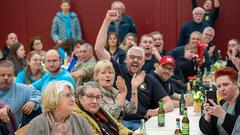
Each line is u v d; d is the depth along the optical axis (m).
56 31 11.54
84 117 4.23
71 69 7.52
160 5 11.48
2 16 12.18
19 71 8.14
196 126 4.81
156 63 7.20
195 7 11.09
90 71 6.69
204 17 10.95
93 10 11.73
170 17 11.46
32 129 3.65
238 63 7.14
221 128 4.32
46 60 5.92
